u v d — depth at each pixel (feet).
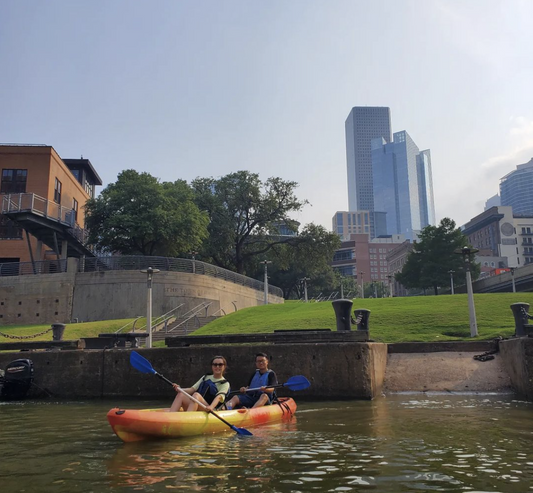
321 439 23.47
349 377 40.34
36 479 17.24
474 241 450.30
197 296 118.73
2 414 35.29
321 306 97.04
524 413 30.35
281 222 184.96
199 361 44.19
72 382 46.57
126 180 132.57
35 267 115.34
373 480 16.42
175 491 15.64
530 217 411.13
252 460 19.54
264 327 71.67
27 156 137.90
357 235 536.83
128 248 132.87
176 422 24.64
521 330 45.78
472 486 15.65
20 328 95.14
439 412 31.19
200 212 142.92
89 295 109.81
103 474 17.80
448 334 59.88
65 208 130.00
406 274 200.34
